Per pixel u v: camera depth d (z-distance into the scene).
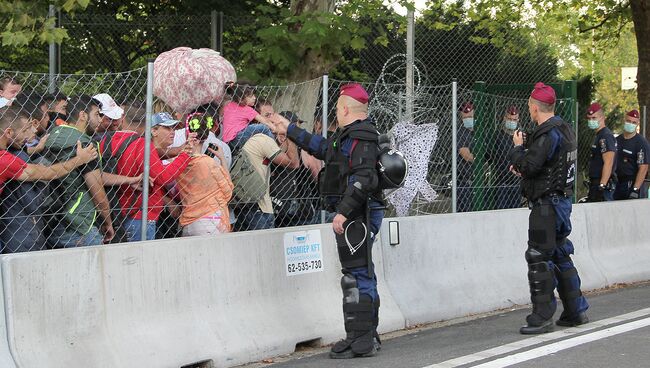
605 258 16.17
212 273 10.23
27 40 14.02
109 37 17.84
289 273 11.12
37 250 9.55
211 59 12.05
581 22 29.86
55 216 9.78
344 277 10.24
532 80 25.55
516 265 14.37
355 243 10.11
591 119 18.92
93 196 9.98
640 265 16.78
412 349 10.64
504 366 9.46
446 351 10.40
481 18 24.84
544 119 11.25
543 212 11.32
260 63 17.38
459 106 15.01
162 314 9.70
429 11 23.81
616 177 19.27
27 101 9.70
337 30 17.20
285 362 10.30
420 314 12.45
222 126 11.75
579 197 23.50
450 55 23.89
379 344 10.60
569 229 11.58
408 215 13.80
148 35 18.00
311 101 12.48
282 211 12.05
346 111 10.05
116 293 9.30
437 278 13.02
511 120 15.59
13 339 8.42
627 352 10.02
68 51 17.61
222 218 11.02
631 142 19.69
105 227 10.16
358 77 20.09
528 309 13.82
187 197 10.88
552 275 11.44
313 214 12.42
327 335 11.23
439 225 13.17
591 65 31.75
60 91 10.40
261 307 10.70
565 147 11.22
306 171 12.29
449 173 14.16
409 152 13.60
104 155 10.33
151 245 9.66
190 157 10.80
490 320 12.82
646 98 24.33
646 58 24.23
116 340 9.18
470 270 13.58
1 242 9.45
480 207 15.16
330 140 10.20
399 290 12.43
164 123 10.83
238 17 18.22
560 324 11.89
